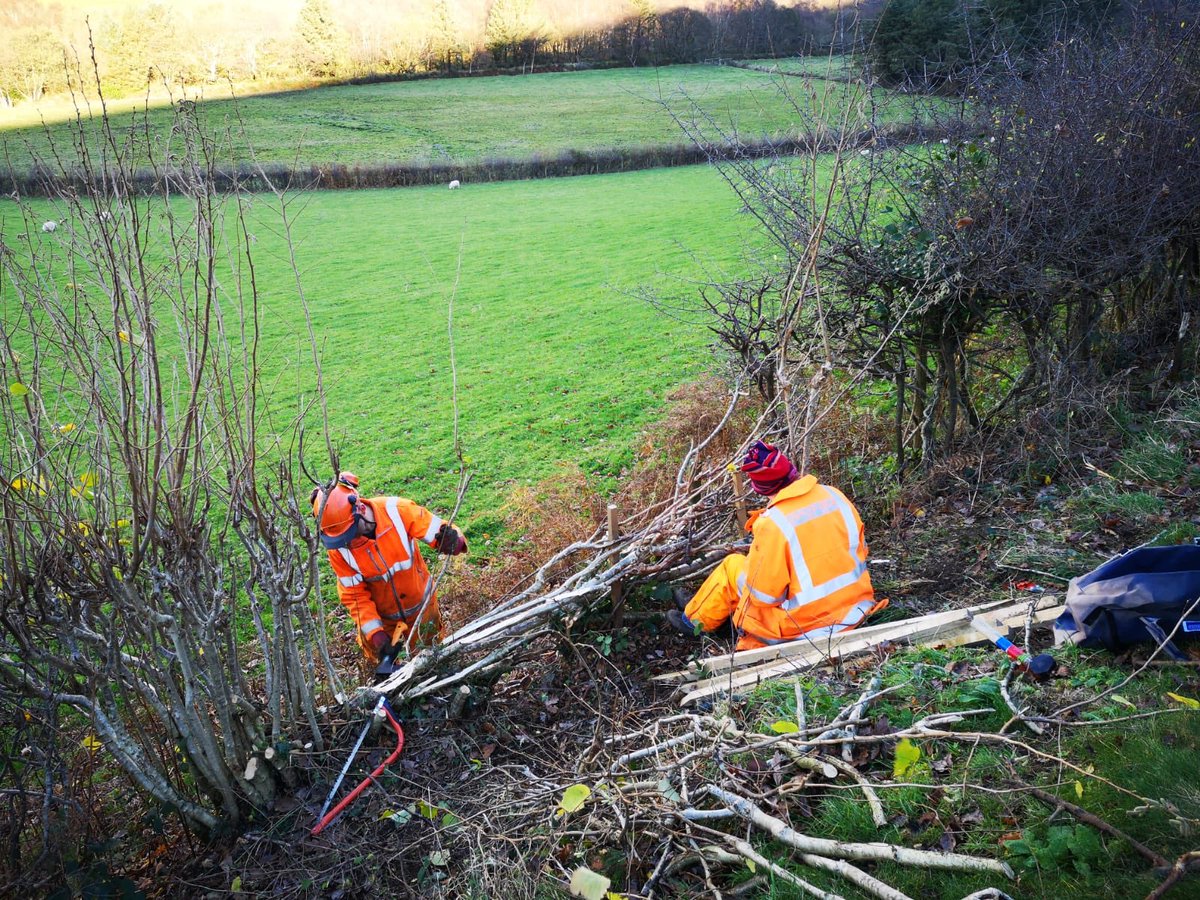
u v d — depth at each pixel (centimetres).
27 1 3403
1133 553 374
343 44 5091
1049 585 453
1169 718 311
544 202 2928
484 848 328
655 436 918
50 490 300
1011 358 704
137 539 297
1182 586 350
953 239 570
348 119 4369
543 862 318
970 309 593
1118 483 547
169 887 337
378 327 1622
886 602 440
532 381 1267
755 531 434
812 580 423
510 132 4144
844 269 603
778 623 431
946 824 295
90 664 314
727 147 700
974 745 320
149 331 297
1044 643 389
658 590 510
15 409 331
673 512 518
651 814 323
